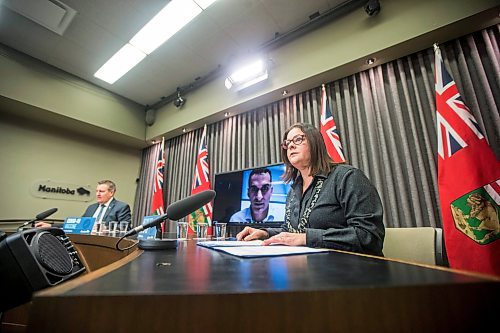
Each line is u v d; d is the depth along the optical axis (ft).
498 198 4.27
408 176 5.77
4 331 3.02
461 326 0.69
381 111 6.50
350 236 2.18
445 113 5.17
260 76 8.39
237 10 7.18
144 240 2.15
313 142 3.42
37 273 1.29
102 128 10.95
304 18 7.48
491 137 4.99
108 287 0.72
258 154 8.84
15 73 8.70
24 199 9.52
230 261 1.32
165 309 0.65
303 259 1.37
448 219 4.64
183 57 9.16
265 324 0.66
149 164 12.92
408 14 6.04
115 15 7.38
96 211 8.69
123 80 10.61
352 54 6.69
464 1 5.40
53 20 7.53
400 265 1.11
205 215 8.39
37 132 10.21
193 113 10.62
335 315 0.68
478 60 5.44
